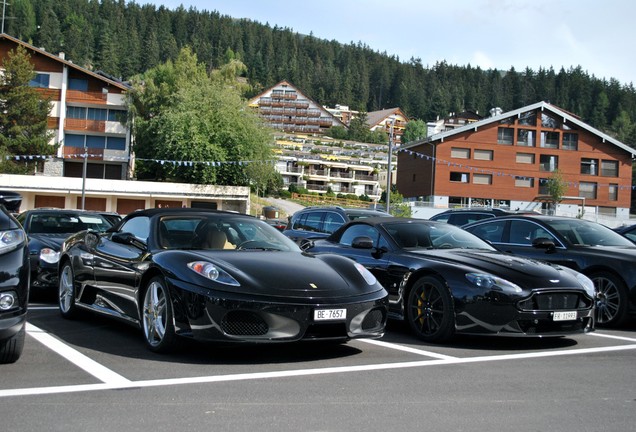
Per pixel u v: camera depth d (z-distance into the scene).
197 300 5.06
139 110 59.19
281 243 6.47
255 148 54.22
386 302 5.61
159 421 3.58
